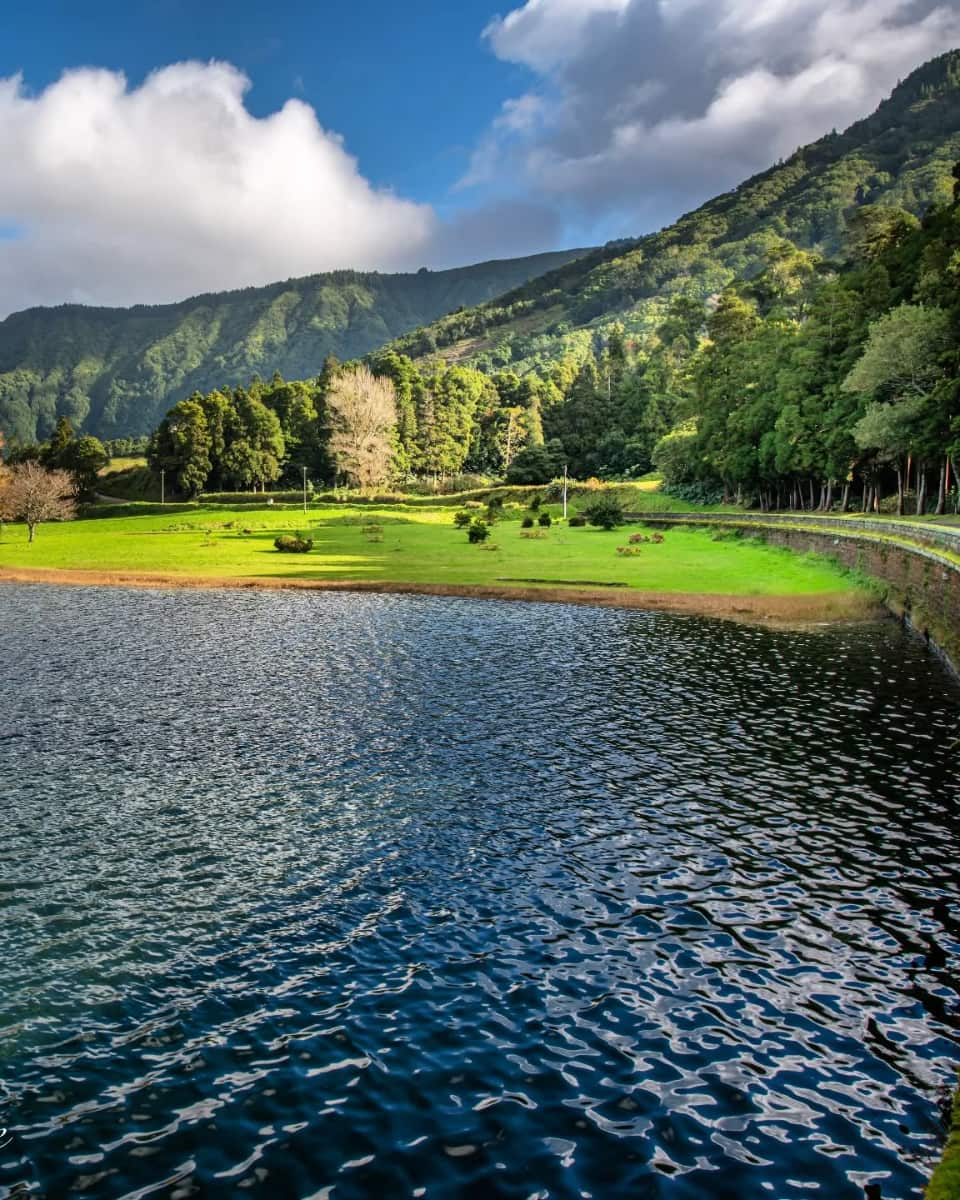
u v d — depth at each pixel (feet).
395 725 81.41
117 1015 36.55
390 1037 34.96
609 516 327.67
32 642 126.52
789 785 64.54
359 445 506.89
